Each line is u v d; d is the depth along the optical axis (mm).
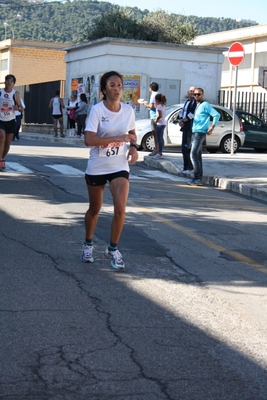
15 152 19031
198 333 5133
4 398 3902
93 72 31375
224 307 5820
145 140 21875
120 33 42906
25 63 52406
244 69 49219
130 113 6586
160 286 6348
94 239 8156
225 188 13859
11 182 12680
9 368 4316
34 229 8586
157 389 4102
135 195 11930
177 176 15445
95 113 6426
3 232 8336
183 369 4426
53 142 26969
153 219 9641
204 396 4035
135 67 30266
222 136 22625
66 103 33344
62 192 11773
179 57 30922
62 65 53562
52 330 5035
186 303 5871
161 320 5387
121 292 6098
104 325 5199
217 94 31969
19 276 6438
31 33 106312
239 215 10484
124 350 4707
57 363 4430
